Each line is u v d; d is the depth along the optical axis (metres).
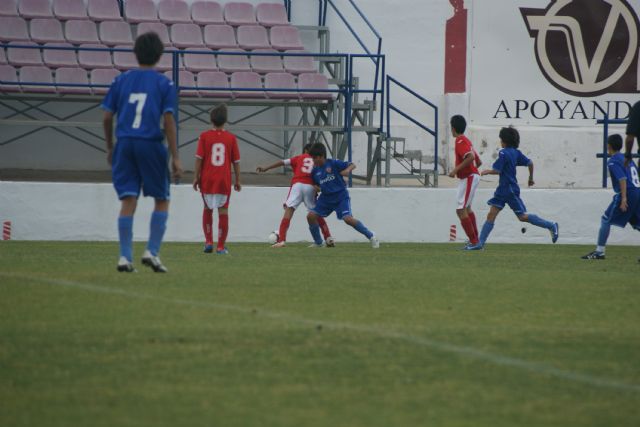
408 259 42.41
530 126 82.06
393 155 71.44
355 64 78.94
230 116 76.62
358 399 16.58
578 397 16.95
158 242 31.84
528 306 26.72
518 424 15.34
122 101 29.83
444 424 15.23
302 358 19.44
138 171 30.31
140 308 24.53
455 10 80.50
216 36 73.88
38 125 64.75
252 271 34.31
